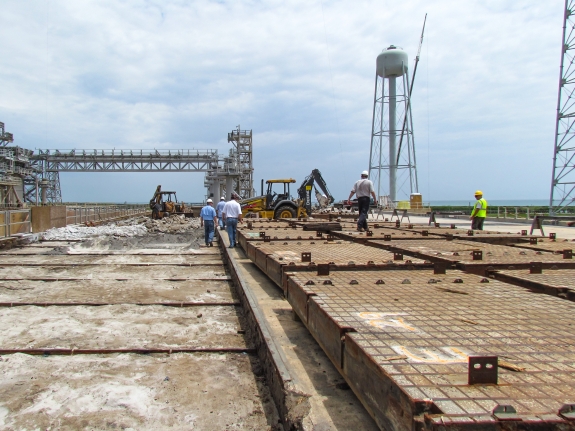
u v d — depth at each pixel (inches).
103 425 126.0
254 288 275.3
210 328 221.1
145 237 748.0
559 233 721.0
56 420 128.8
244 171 2380.7
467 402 68.1
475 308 128.1
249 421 128.8
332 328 115.6
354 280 167.9
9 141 1898.4
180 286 325.1
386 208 1731.1
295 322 194.2
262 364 168.2
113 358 179.6
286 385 124.4
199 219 1347.2
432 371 81.0
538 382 76.0
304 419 106.4
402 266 206.4
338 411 110.4
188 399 142.8
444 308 128.0
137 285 327.6
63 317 239.0
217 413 133.6
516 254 236.5
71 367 169.3
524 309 126.7
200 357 181.3
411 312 123.0
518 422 61.1
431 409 67.7
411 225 486.9
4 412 133.4
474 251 213.6
